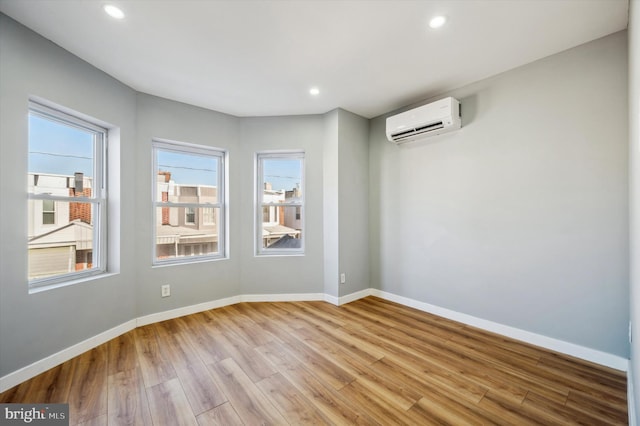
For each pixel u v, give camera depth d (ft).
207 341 8.21
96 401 5.58
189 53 7.41
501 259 8.57
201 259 11.23
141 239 9.52
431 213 10.40
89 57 7.54
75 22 6.17
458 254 9.62
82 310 7.59
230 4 5.64
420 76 8.76
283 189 12.51
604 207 6.84
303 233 12.25
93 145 8.52
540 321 7.82
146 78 8.68
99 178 8.62
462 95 9.43
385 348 7.74
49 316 6.80
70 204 7.86
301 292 12.03
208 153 11.51
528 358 7.16
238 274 11.84
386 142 11.97
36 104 6.91
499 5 5.76
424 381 6.22
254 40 6.88
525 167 8.07
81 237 8.14
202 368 6.78
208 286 11.00
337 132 11.42
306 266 12.05
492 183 8.75
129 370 6.69
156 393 5.83
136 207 9.42
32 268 7.01
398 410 5.32
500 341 8.12
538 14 6.03
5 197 6.02
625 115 6.57
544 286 7.75
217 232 11.75
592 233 7.00
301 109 11.44
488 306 8.87
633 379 4.95
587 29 6.55
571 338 7.30
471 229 9.27
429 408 5.37
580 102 7.16
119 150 8.77
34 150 7.11
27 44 6.39
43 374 6.50
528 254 8.04
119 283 8.71
